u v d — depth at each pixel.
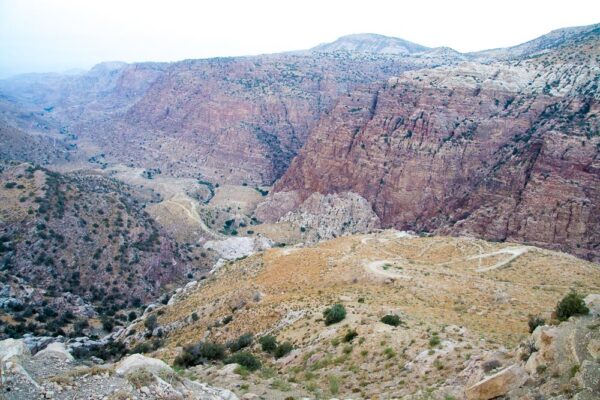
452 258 92.12
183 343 68.50
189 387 25.75
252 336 58.56
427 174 186.62
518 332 43.00
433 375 32.16
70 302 109.69
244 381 35.41
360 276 76.19
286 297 70.69
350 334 43.47
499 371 24.72
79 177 194.38
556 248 142.25
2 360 23.03
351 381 35.25
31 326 93.50
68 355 28.69
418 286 68.38
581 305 34.88
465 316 52.94
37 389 21.48
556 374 22.09
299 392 33.22
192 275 146.12
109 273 124.81
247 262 103.50
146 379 23.64
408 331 41.69
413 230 179.62
